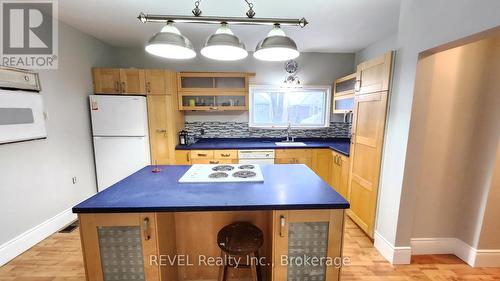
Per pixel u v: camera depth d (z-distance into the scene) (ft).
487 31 4.00
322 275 4.69
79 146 9.46
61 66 8.52
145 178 5.64
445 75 6.00
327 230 4.49
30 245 7.32
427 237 6.83
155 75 10.33
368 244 7.48
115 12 7.66
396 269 6.29
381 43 10.21
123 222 4.22
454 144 6.31
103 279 4.44
